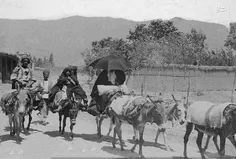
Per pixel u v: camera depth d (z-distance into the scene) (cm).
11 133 1300
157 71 4709
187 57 3731
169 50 3706
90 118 2112
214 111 930
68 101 1279
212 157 1052
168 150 1167
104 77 1328
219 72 5103
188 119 1020
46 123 1698
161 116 1009
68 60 9088
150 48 3822
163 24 5566
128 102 1067
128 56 4200
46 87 1620
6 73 3819
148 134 1539
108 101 1243
